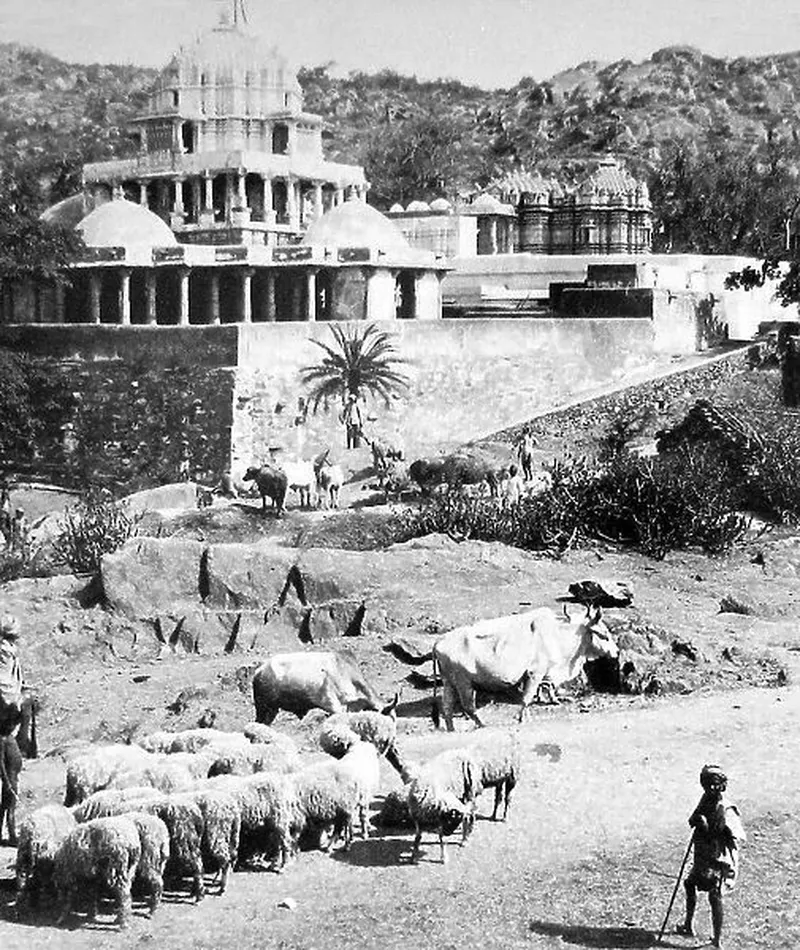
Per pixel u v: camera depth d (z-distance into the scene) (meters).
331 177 160.00
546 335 129.62
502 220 181.12
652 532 67.69
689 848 29.81
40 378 123.25
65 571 70.50
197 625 56.97
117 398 121.12
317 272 135.75
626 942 29.45
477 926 29.95
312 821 33.03
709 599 59.53
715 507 68.62
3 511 89.25
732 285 145.00
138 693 50.34
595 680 46.84
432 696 45.97
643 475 69.88
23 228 130.50
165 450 118.94
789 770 38.16
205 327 117.69
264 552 58.81
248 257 135.38
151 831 30.20
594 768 38.25
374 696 43.16
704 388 124.44
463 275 162.38
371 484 102.12
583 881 31.92
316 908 30.66
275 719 44.22
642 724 41.91
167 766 33.50
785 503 77.31
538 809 35.56
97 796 31.59
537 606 56.03
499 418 127.56
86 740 44.84
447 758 33.41
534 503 70.62
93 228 138.12
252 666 49.81
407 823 34.62
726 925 30.38
